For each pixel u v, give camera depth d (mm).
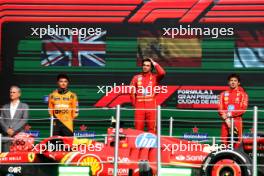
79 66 54625
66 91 51156
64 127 50781
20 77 54750
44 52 54812
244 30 53688
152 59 54188
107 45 54500
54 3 54719
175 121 53750
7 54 54750
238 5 53625
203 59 53938
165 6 54125
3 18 54719
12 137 48156
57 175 45312
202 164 42812
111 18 54469
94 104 54500
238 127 49875
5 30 54719
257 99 53625
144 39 54250
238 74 53469
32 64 54844
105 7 54500
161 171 44219
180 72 54031
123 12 54375
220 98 51031
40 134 54188
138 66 54312
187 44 54031
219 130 53531
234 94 50594
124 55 54406
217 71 53844
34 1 54812
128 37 54344
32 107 54719
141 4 54250
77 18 54625
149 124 51156
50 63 54875
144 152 45250
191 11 53969
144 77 51469
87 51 54656
